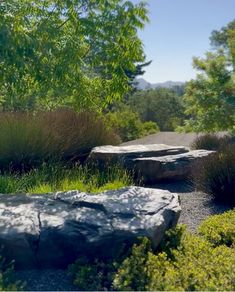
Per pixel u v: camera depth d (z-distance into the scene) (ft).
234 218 14.48
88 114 27.07
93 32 16.10
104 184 18.98
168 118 110.42
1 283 7.98
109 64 17.24
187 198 18.70
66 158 24.00
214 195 18.22
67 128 24.62
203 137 38.47
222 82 36.91
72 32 16.37
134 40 16.92
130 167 21.57
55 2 16.58
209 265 9.57
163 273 9.09
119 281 8.44
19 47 13.12
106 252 9.57
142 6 16.40
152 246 10.06
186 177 22.36
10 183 16.02
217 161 19.27
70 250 9.52
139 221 10.36
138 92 121.80
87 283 8.73
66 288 8.63
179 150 24.73
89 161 22.53
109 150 23.06
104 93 18.58
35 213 10.52
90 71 18.79
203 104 37.17
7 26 13.33
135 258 9.13
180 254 10.31
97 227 9.80
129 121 63.57
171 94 123.03
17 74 14.21
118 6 16.35
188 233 12.99
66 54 15.08
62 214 10.49
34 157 21.62
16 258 9.23
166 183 21.91
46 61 14.89
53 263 9.52
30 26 15.28
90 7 16.47
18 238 9.16
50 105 26.71
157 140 57.11
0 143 20.76
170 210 11.64
